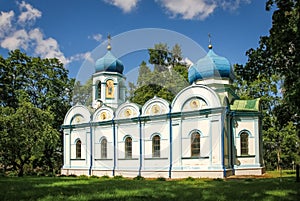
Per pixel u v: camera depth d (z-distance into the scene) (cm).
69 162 3228
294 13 1517
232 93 3028
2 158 3128
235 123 2745
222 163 2439
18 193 1403
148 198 1211
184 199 1178
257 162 2739
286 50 1588
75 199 1206
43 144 3042
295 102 1438
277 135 3678
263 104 3838
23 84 3928
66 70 4222
